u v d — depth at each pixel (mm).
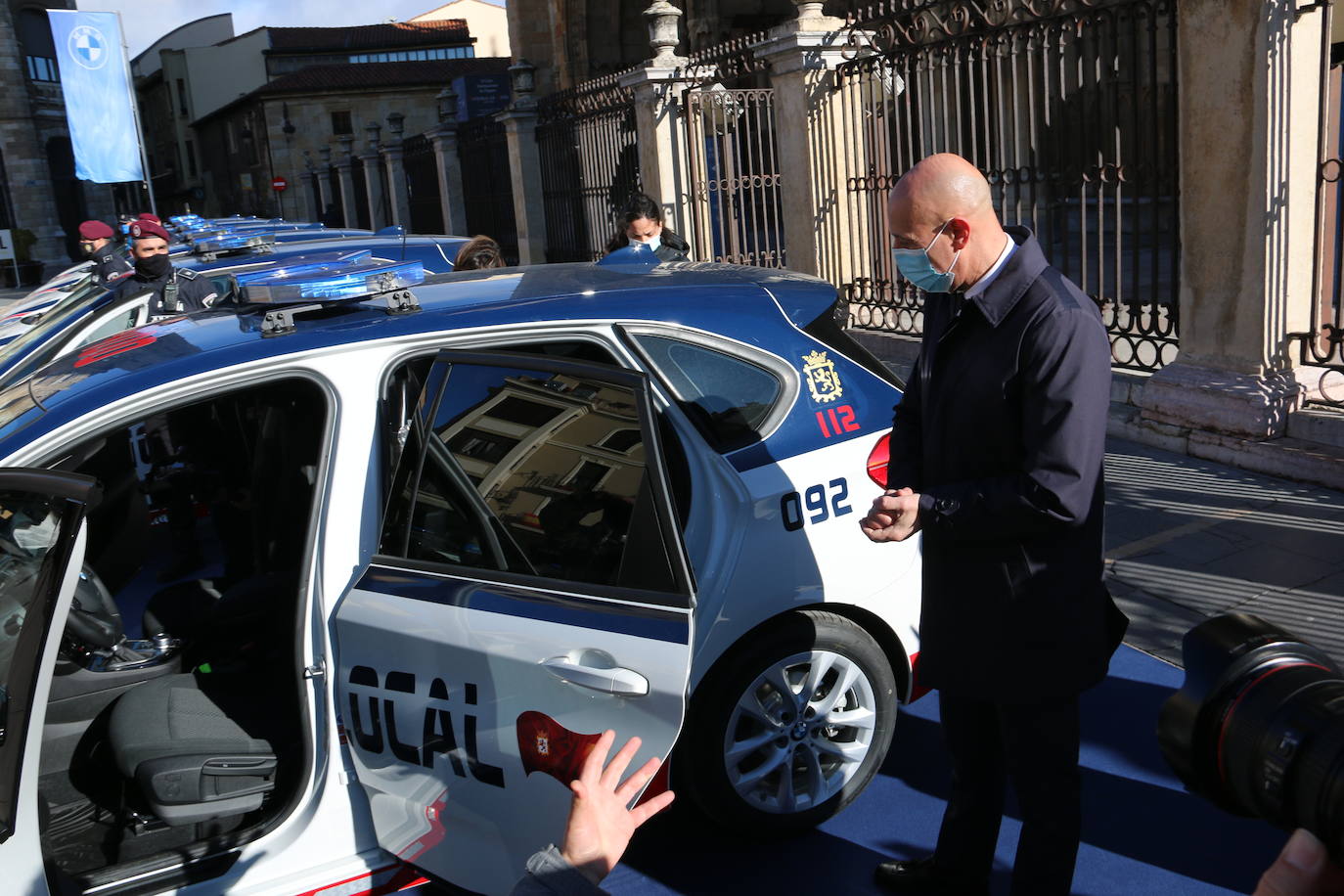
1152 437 6086
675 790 2771
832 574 2781
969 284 2197
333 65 47250
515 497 2346
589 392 2275
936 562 2324
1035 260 2158
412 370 2670
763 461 2717
